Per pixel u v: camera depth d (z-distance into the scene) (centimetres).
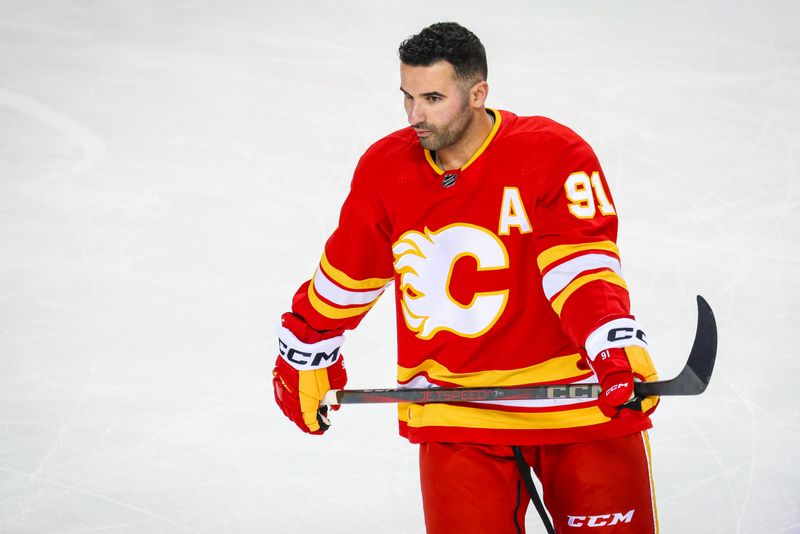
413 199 884
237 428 1345
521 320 884
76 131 2250
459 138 858
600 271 830
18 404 1387
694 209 1958
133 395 1414
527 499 916
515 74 2517
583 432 877
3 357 1500
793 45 2714
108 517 1162
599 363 802
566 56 2620
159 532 1138
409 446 1316
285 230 1889
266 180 2075
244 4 2858
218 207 1967
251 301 1664
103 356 1507
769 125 2314
